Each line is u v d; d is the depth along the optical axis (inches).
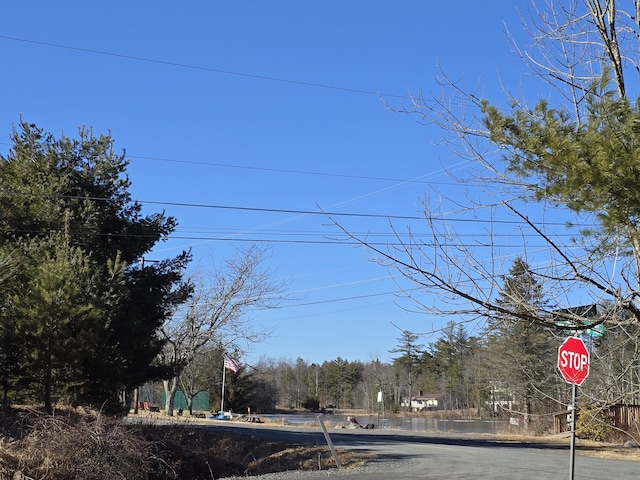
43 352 856.3
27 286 890.7
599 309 309.7
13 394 993.5
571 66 338.0
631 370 345.1
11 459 589.9
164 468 768.9
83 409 987.9
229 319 1738.4
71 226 995.3
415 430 1829.5
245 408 2797.7
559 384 518.0
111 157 1085.1
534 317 309.3
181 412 2266.2
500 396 1635.1
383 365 4677.7
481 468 751.7
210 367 2388.0
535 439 1366.9
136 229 1093.8
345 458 874.8
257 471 884.0
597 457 951.6
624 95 317.4
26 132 1059.3
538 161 302.4
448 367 3233.3
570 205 292.5
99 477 618.5
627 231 287.9
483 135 327.3
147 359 1040.8
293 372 5093.5
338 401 4810.5
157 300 1088.8
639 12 327.0
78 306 864.3
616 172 272.7
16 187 1032.2
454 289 312.2
